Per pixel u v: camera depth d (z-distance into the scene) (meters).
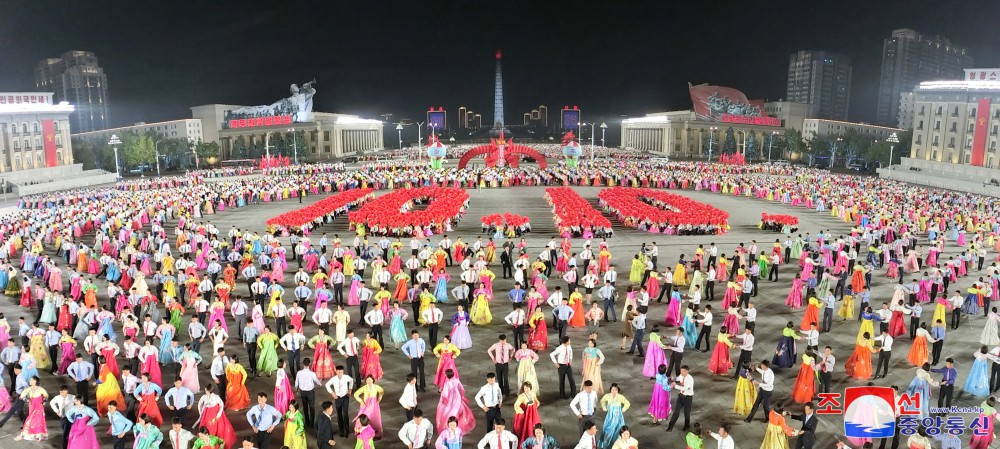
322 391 19.28
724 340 20.12
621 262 36.81
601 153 162.12
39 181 90.12
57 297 23.91
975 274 34.03
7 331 21.14
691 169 99.69
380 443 15.96
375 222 43.34
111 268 30.12
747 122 168.75
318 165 114.25
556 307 22.42
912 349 21.08
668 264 36.44
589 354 18.23
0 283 30.50
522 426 14.91
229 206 62.06
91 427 14.97
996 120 91.44
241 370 17.89
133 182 86.19
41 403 16.33
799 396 18.05
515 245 41.81
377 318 21.80
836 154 146.50
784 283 31.95
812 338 20.14
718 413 17.73
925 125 104.75
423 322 24.97
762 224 48.56
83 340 22.86
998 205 57.12
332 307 27.64
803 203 62.62
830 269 30.80
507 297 29.50
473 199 66.75
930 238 41.72
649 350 19.73
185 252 36.56
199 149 140.75
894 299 25.06
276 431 16.39
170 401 16.25
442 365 18.31
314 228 48.59
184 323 25.52
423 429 14.06
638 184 79.19
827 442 16.08
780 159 162.50
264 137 170.50
